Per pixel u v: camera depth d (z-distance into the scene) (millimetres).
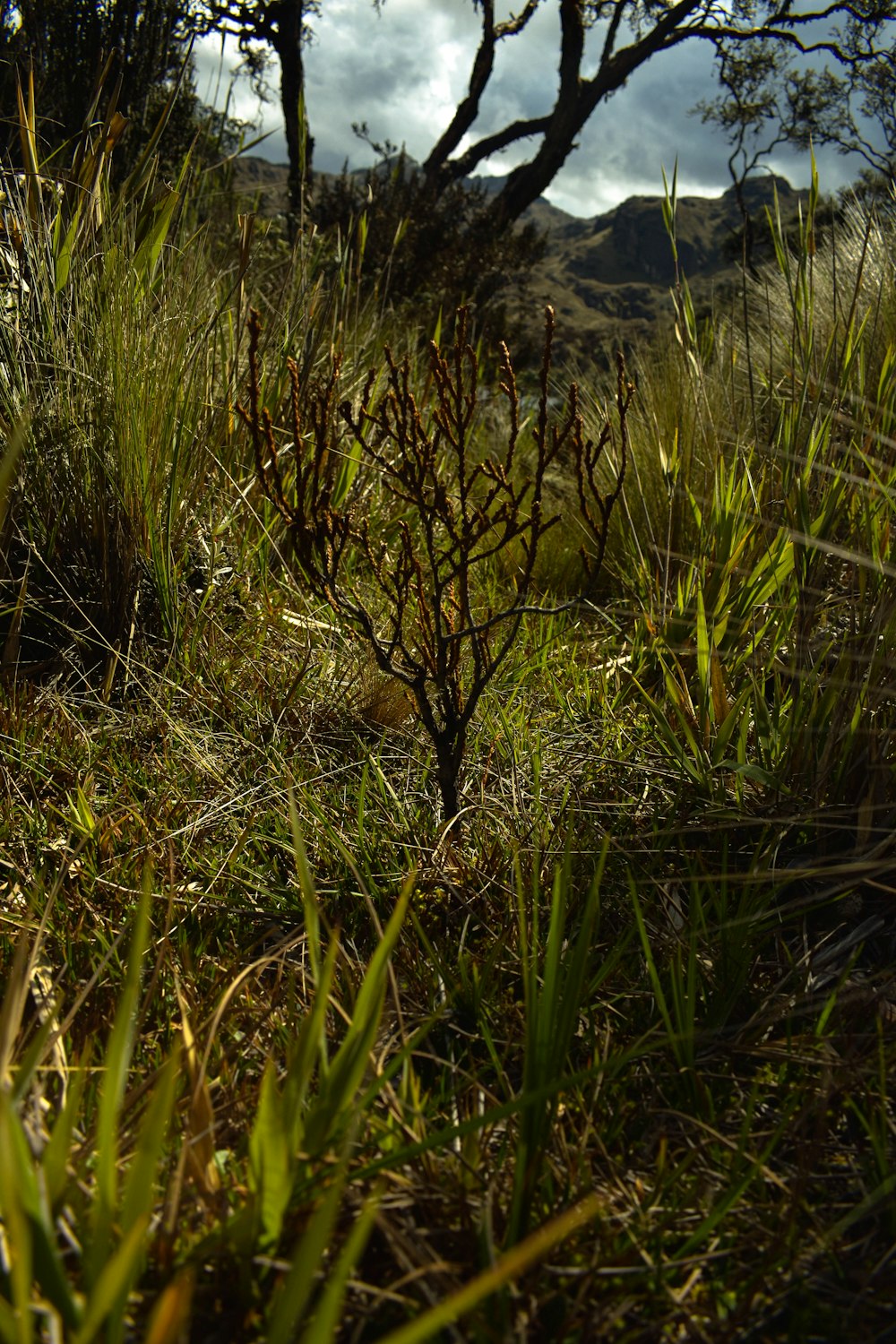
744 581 2672
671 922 1777
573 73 16797
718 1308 1100
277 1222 933
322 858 2037
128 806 2191
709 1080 1462
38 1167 946
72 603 2773
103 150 3334
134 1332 918
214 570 3180
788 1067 1470
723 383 3867
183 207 3840
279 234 5758
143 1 4500
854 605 2355
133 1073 1396
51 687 2617
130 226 3449
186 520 3162
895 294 3736
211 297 3744
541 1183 1170
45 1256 772
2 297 2957
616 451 4297
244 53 13031
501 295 13188
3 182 3113
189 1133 1131
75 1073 1245
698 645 2416
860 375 2572
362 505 3787
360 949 1812
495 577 3791
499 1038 1554
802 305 2957
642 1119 1391
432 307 9188
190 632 2945
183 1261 970
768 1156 1209
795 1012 1565
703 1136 1332
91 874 1908
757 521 2729
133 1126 1208
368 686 2793
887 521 2242
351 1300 1023
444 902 1921
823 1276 1119
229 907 1885
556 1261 1088
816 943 1781
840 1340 1058
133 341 3021
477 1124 1000
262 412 2021
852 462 2484
